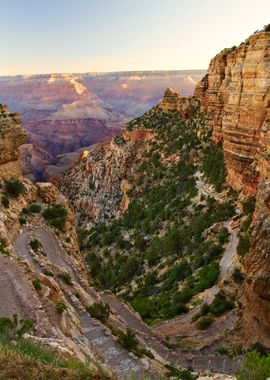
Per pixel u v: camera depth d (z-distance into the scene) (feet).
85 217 429.38
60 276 111.45
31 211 168.55
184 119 392.68
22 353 43.70
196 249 204.54
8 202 153.69
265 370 51.06
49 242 147.13
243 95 216.74
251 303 96.89
